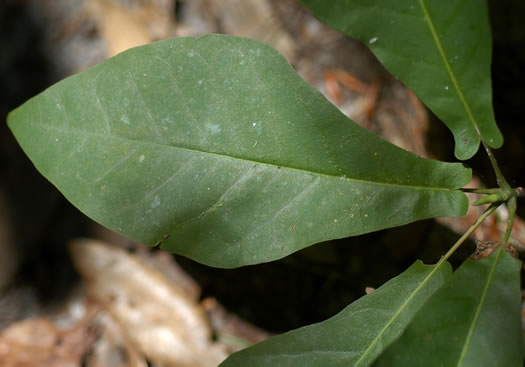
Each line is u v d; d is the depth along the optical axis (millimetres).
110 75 643
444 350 616
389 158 644
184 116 642
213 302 838
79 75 645
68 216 871
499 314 624
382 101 834
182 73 640
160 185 644
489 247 640
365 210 644
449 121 647
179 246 645
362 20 641
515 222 770
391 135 826
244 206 645
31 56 909
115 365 836
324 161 643
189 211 645
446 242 780
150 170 644
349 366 641
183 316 830
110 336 842
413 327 618
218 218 645
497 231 769
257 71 638
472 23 636
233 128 642
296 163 643
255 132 642
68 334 846
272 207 645
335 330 647
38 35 915
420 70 643
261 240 645
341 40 851
